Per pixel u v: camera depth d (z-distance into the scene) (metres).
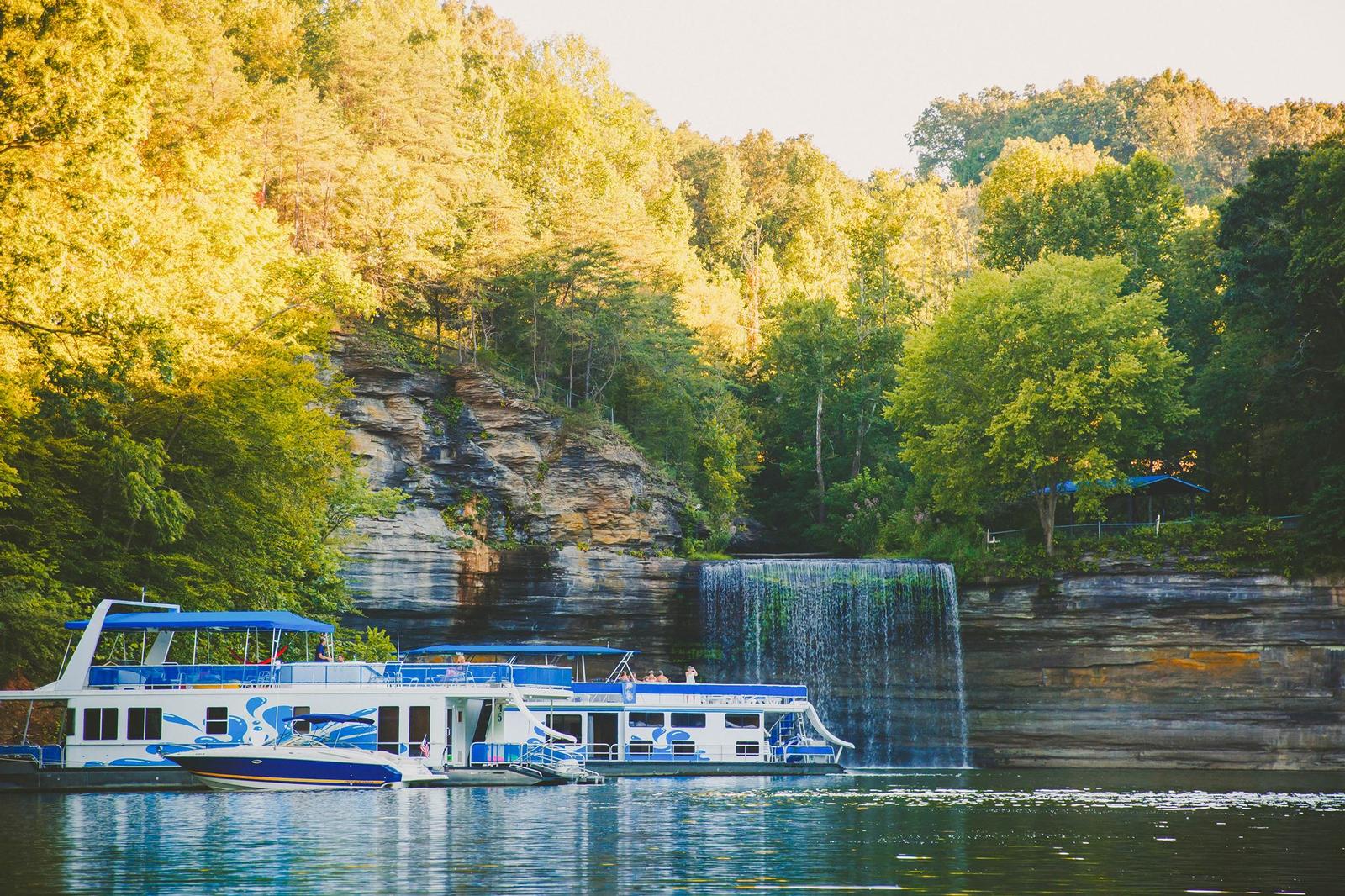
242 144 93.56
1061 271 89.56
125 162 52.62
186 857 30.05
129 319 48.59
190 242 61.31
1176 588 76.25
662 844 33.19
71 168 49.53
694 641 82.06
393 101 115.75
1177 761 74.75
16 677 53.19
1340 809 45.69
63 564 54.06
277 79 116.38
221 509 59.25
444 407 84.38
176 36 82.56
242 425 59.44
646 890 25.86
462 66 152.50
